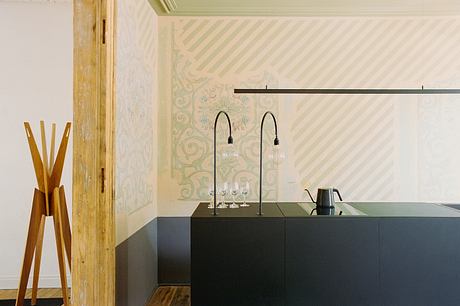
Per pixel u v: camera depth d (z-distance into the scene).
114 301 2.33
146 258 3.47
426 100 3.93
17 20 3.82
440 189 3.93
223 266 2.68
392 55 3.91
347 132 3.95
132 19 2.92
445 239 2.65
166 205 3.97
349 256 2.67
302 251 2.68
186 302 3.51
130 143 2.87
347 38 3.93
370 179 3.95
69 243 3.24
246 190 3.38
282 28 3.94
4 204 3.79
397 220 2.66
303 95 3.96
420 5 3.70
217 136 3.96
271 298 2.68
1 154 3.79
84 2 2.23
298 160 3.96
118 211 2.56
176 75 3.96
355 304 2.67
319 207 3.08
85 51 2.22
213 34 3.95
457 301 2.64
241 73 3.96
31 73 3.83
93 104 2.22
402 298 2.65
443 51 3.90
